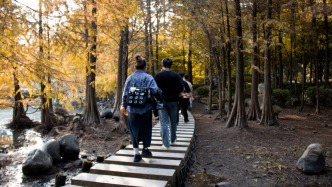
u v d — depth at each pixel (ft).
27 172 23.58
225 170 21.27
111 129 41.14
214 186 17.63
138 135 15.53
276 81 73.15
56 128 45.78
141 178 14.16
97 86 78.48
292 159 23.34
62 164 26.66
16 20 12.46
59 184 16.90
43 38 13.87
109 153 30.25
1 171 24.94
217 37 40.34
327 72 58.03
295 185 18.31
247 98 67.97
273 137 31.01
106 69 65.62
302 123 41.96
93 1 17.51
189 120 37.60
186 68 76.89
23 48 13.26
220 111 48.29
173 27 51.19
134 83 14.71
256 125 37.50
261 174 20.25
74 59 15.64
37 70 13.09
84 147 33.12
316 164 19.81
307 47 53.11
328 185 18.13
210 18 39.88
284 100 62.18
